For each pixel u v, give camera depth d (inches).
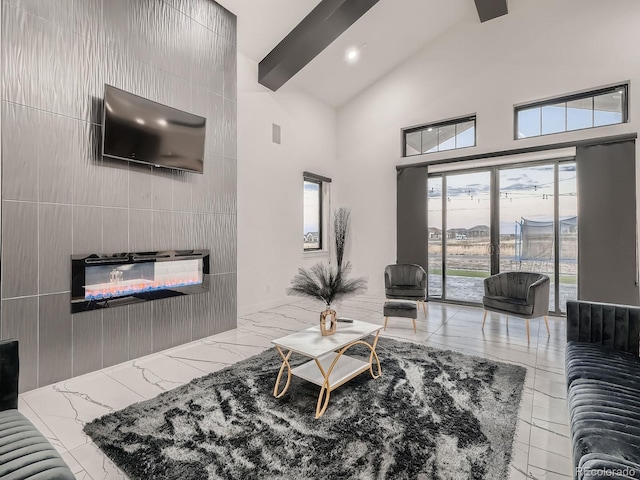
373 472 63.1
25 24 97.7
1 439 51.4
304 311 200.8
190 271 144.2
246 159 192.9
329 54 208.4
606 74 166.9
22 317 97.9
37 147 100.1
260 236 202.2
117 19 119.3
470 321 176.6
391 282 203.6
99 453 70.0
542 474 63.5
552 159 185.0
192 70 145.0
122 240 120.5
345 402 89.5
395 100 238.4
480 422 79.9
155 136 125.7
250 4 162.2
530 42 187.2
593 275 167.9
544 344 139.3
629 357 83.8
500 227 202.7
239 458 67.2
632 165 159.3
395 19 195.2
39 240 100.9
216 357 126.3
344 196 264.1
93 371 113.0
